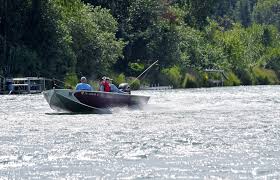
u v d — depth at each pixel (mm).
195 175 30219
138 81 156125
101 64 144875
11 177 30078
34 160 33938
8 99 93375
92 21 147250
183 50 185625
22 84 118250
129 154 35750
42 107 74062
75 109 64688
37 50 134375
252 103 82188
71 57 134625
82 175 30422
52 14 135125
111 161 33656
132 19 170375
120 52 149625
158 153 36062
